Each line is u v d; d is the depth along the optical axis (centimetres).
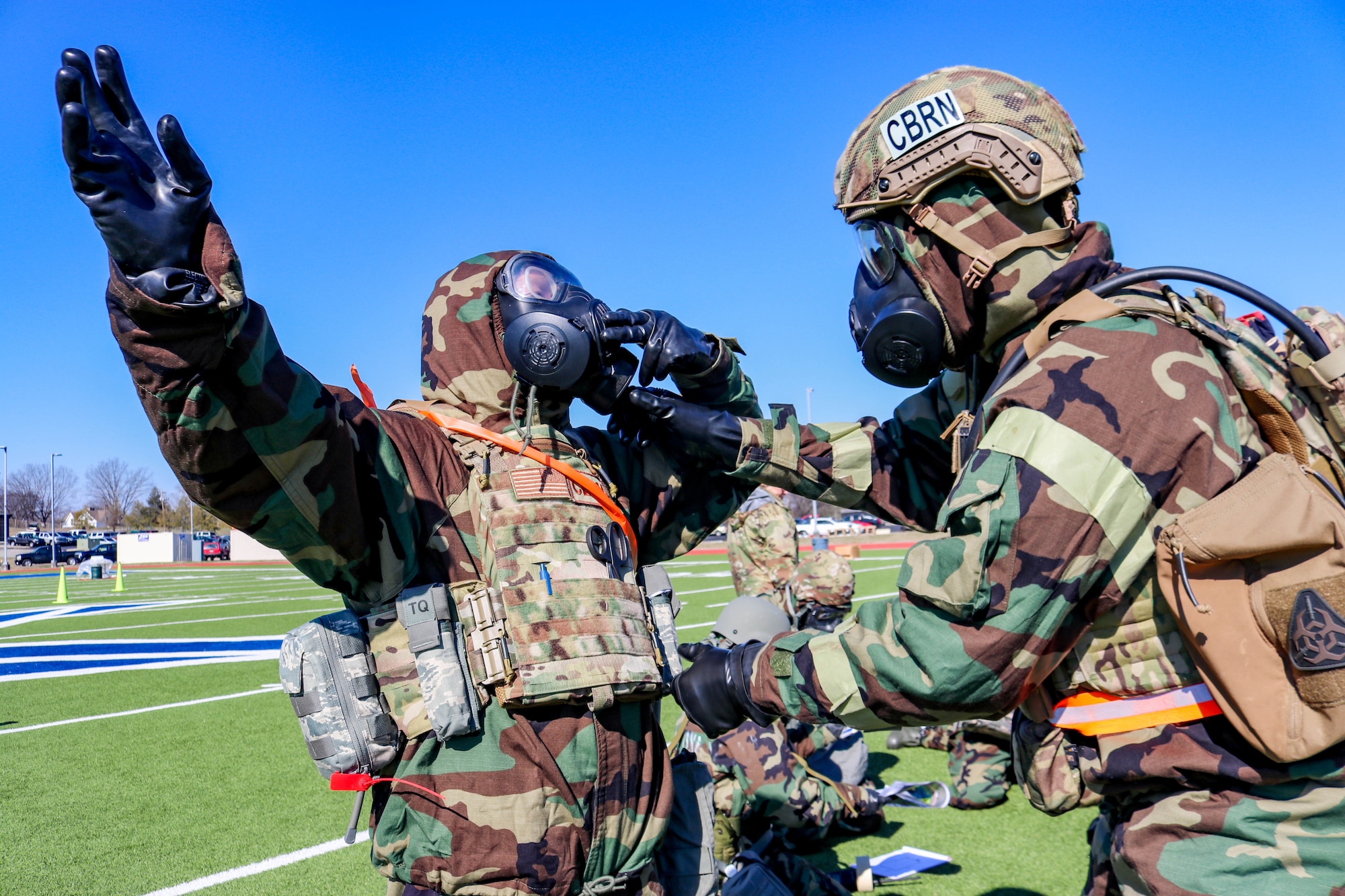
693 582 1869
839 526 5191
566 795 162
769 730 334
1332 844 134
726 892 274
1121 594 145
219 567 4462
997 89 167
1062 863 352
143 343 116
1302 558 132
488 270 196
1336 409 146
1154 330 149
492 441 182
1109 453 136
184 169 113
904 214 175
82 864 371
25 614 1694
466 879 158
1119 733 151
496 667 160
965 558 137
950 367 193
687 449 216
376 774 159
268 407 128
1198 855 142
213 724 636
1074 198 175
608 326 188
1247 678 135
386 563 160
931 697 142
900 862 353
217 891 342
